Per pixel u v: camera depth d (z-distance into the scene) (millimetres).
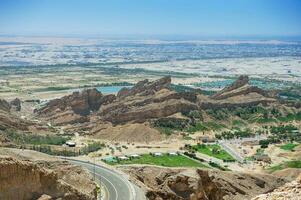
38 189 116188
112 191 157625
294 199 73812
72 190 125438
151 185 175500
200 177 168125
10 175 110312
